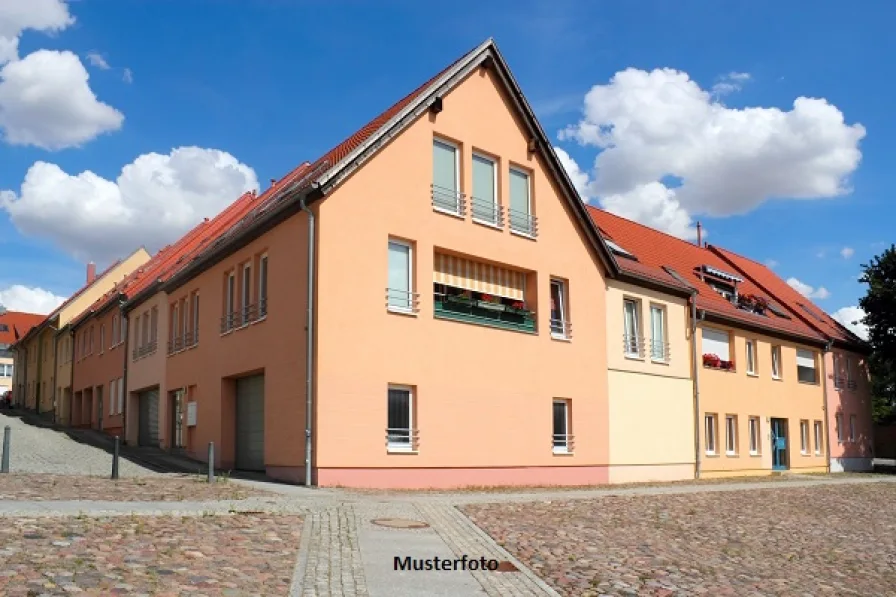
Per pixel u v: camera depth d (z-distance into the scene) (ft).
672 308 91.66
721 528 47.62
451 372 64.69
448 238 65.98
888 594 34.09
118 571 24.77
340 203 58.90
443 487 62.69
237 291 70.69
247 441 68.54
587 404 77.30
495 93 72.08
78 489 44.16
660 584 30.83
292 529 34.96
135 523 32.94
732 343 102.94
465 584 27.63
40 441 87.40
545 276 74.43
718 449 96.99
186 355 82.64
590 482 76.38
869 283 136.67
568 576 30.66
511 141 73.00
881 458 173.17
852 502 70.23
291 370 59.41
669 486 76.18
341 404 57.21
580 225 78.95
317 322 56.90
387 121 62.08
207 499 43.47
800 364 119.44
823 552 42.83
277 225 63.31
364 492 53.83
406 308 62.75
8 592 21.62
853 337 140.36
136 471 63.67
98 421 124.88
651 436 85.40
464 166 68.28
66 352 151.23
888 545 47.24
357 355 58.54
